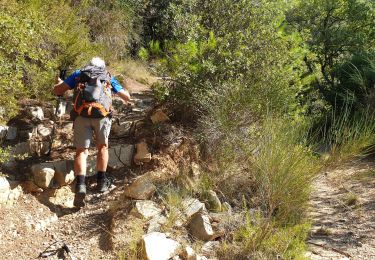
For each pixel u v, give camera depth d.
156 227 4.22
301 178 4.44
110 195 4.86
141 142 5.45
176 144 5.42
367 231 4.53
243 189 5.02
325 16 14.07
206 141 5.47
